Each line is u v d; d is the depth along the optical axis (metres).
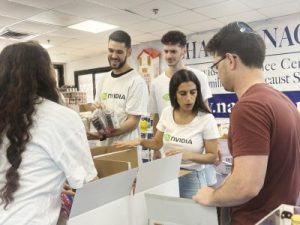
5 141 0.88
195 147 1.70
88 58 8.31
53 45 6.61
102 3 3.96
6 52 0.94
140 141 1.77
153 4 4.04
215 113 5.67
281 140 0.88
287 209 0.88
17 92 0.89
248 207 0.94
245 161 0.83
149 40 6.36
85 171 0.98
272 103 0.88
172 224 1.03
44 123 0.90
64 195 1.03
